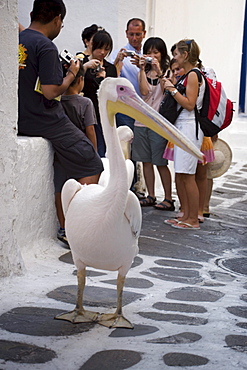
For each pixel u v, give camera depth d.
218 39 13.06
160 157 7.66
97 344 3.05
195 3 11.23
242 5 14.62
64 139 5.33
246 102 15.91
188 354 2.92
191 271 5.15
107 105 3.27
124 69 7.94
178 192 7.32
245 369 2.73
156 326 3.43
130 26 7.91
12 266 4.31
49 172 5.45
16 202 4.29
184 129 6.51
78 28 8.65
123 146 5.39
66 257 5.20
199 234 6.62
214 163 7.31
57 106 5.27
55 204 5.64
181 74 6.66
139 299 4.04
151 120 3.25
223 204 8.52
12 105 4.14
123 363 2.79
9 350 2.91
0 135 4.03
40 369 2.68
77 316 3.47
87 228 3.21
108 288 4.27
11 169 4.20
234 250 6.04
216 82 6.68
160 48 7.55
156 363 2.79
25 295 3.94
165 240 6.27
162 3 9.20
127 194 3.16
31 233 5.12
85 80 6.84
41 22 5.16
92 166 5.52
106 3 8.45
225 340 3.19
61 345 3.02
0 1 3.96
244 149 13.56
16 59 4.16
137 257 5.52
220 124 6.63
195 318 3.64
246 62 15.95
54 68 4.97
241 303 4.11
